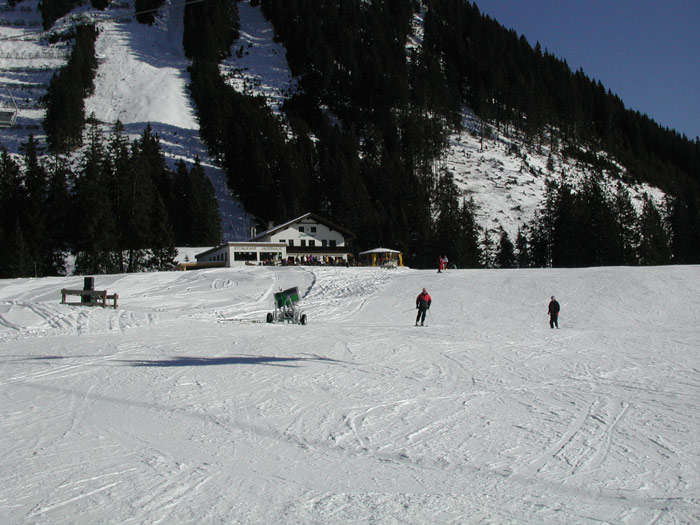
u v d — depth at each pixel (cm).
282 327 2203
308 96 16100
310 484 554
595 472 591
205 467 602
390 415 825
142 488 541
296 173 10138
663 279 3281
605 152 17450
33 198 7462
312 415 823
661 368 1251
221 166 12100
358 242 9012
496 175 12800
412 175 11094
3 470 592
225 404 888
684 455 643
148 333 1961
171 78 16812
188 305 3238
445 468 602
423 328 2222
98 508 492
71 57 15950
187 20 19788
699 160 19262
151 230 7550
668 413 836
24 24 19988
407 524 461
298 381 1075
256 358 1366
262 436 718
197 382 1065
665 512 488
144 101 15175
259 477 572
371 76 16012
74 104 12188
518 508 497
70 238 7831
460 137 15175
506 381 1090
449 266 8100
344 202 9275
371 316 2858
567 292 3212
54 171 8800
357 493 531
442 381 1085
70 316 2444
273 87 17125
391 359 1362
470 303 3128
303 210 9994
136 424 775
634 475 581
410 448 671
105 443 689
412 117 13925
